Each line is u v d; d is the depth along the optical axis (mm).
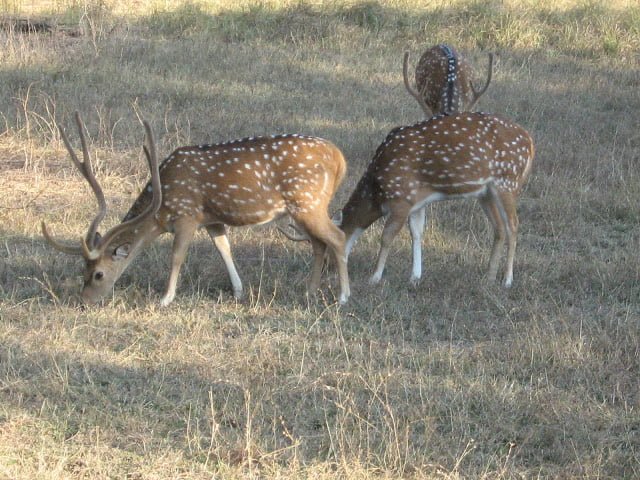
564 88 21797
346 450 8328
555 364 9992
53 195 14914
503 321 11117
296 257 12977
